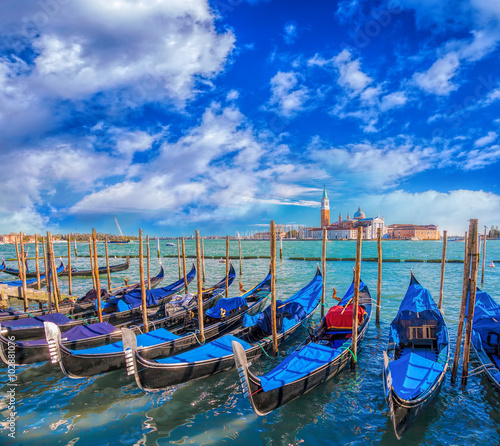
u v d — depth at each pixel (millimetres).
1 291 21406
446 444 8172
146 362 9938
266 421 9195
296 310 15945
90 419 9398
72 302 20688
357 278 11648
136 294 20109
